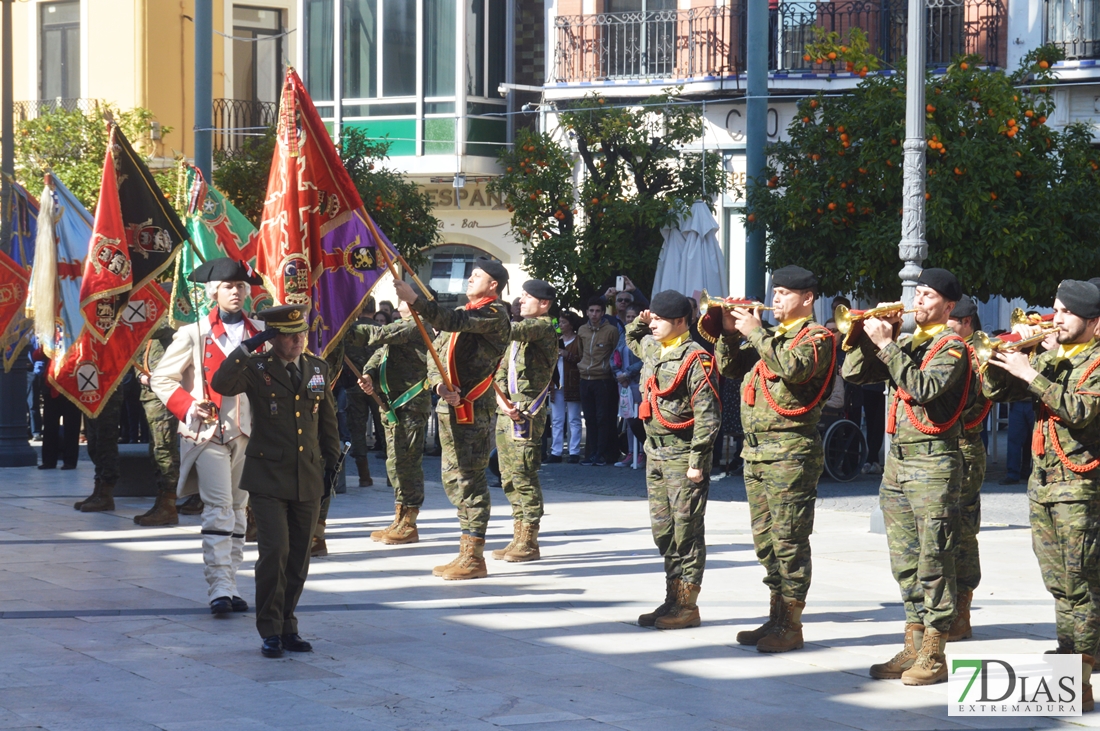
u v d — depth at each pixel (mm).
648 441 7848
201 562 9750
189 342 8234
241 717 5840
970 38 22078
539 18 25703
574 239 19812
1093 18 21422
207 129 16812
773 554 7273
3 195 15336
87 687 6312
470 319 8859
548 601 8484
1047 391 6129
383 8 25422
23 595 8492
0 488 14031
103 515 12078
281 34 26844
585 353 16656
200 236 11281
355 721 5805
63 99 26188
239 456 8164
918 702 6234
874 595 8688
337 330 9445
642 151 19672
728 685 6508
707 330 7406
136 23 25281
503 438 10070
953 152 14648
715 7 22734
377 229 8992
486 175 25312
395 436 10641
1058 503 6352
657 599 8555
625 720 5883
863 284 15797
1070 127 16188
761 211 16266
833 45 17000
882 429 15969
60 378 10125
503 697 6234
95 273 9828
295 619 7160
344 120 25859
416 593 8734
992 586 9008
